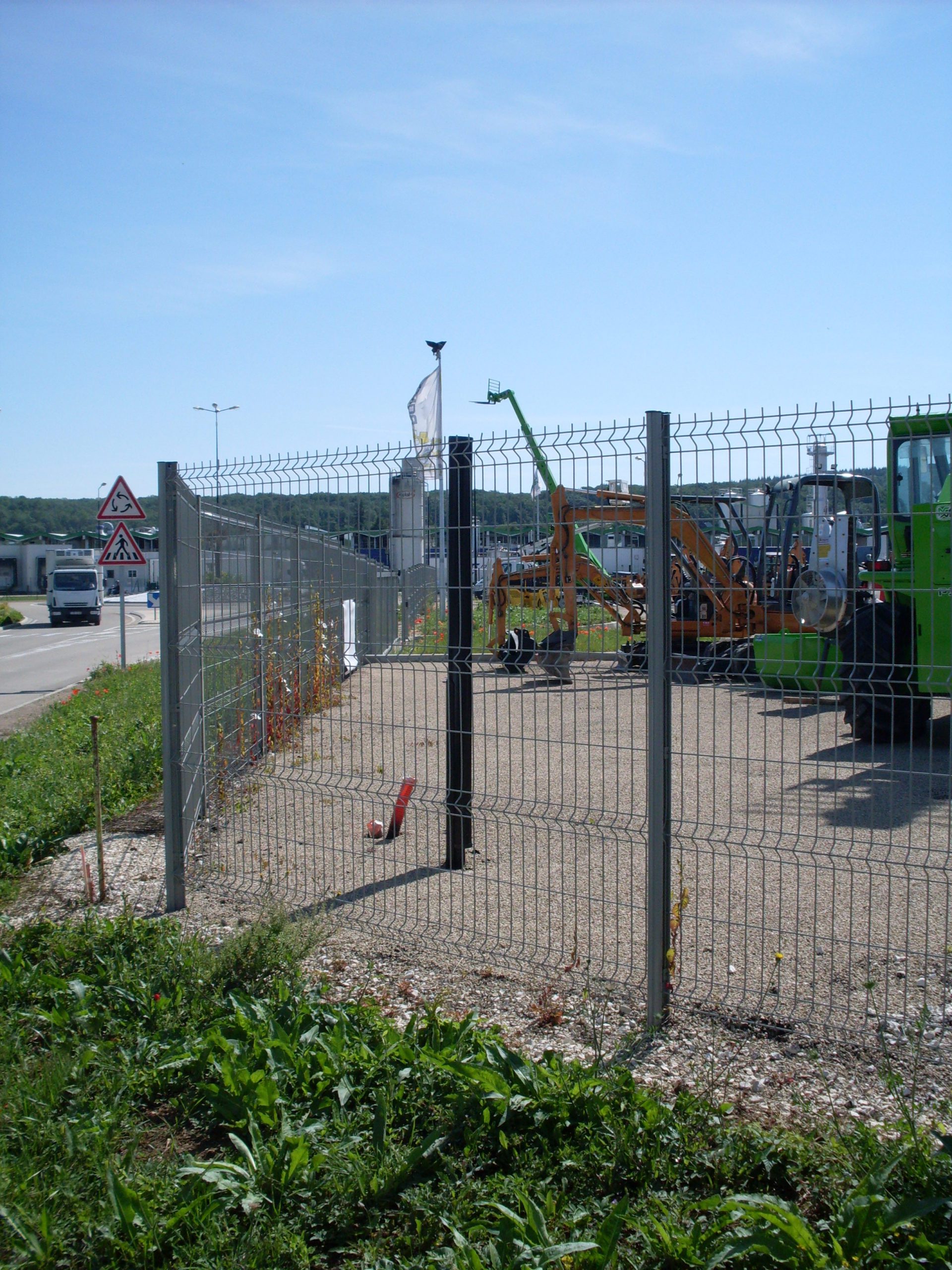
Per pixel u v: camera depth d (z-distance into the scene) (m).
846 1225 2.66
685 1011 4.14
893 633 5.05
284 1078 3.63
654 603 3.99
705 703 12.63
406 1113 3.46
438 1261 2.70
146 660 23.05
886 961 3.93
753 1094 3.54
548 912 5.05
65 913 5.70
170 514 5.80
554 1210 2.90
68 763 9.37
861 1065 3.70
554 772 9.02
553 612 5.11
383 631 5.14
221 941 5.12
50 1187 3.09
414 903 5.55
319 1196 3.06
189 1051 3.86
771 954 4.73
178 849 5.73
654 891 4.03
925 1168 2.85
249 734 6.60
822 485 4.94
